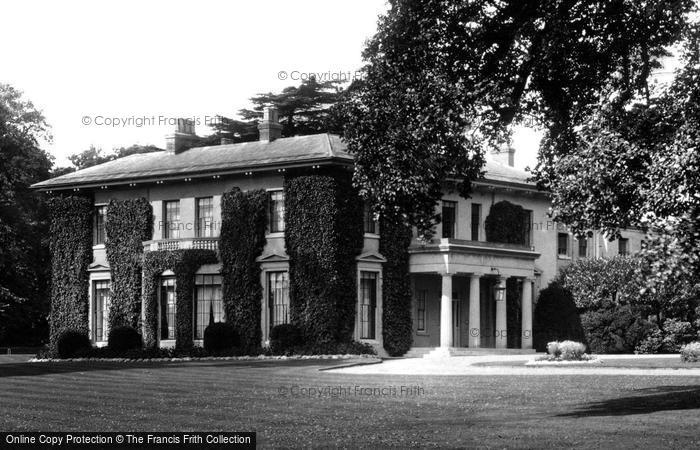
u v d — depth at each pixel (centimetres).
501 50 2766
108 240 6506
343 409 2606
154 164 6500
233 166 5944
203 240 6050
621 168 2364
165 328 6172
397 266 6031
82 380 3681
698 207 2220
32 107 8188
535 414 2442
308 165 5719
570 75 2797
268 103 8275
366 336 5909
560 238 7119
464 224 6378
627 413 2398
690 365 4150
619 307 6388
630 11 2695
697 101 2303
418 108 2612
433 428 2189
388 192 2609
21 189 8000
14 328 8469
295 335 5700
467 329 6462
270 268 5884
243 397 2948
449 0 2753
